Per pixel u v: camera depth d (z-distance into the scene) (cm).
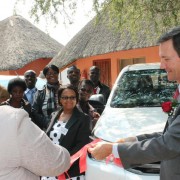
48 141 230
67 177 405
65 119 440
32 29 2911
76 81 670
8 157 217
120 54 1602
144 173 346
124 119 449
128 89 570
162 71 590
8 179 218
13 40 2731
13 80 536
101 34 1759
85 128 429
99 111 573
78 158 393
